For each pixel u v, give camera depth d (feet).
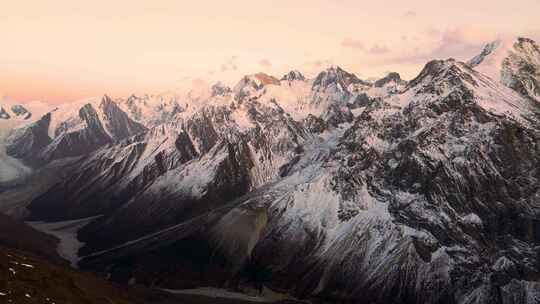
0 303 427.74
